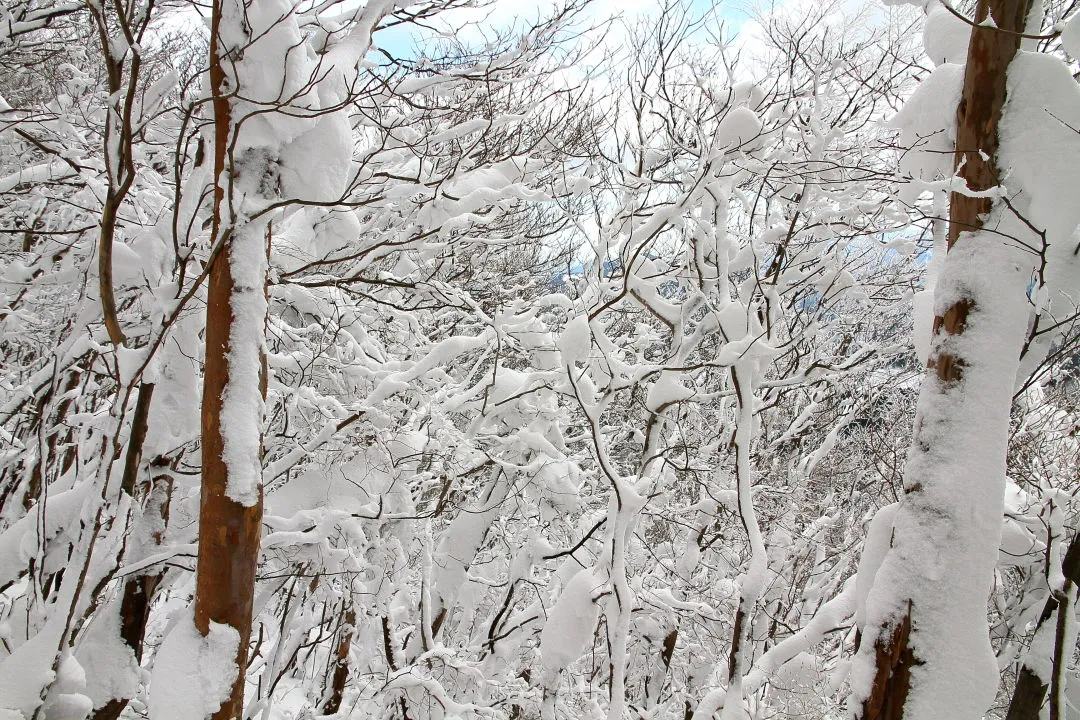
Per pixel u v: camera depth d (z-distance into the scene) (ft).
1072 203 12.94
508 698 23.18
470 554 25.32
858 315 27.73
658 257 24.67
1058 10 18.48
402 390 19.13
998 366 13.15
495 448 25.13
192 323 15.83
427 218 20.15
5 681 11.25
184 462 17.70
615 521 18.95
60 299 18.90
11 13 16.94
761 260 21.83
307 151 12.46
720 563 29.84
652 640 26.35
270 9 11.23
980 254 13.42
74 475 16.63
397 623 24.35
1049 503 15.89
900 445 29.84
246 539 11.37
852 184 19.42
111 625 15.15
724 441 27.61
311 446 18.07
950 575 12.71
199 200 13.69
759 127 18.53
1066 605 14.53
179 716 10.59
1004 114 13.35
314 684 27.66
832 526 31.48
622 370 20.31
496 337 21.33
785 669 21.40
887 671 12.89
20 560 14.99
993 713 23.99
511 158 22.15
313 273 19.61
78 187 18.95
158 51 22.77
